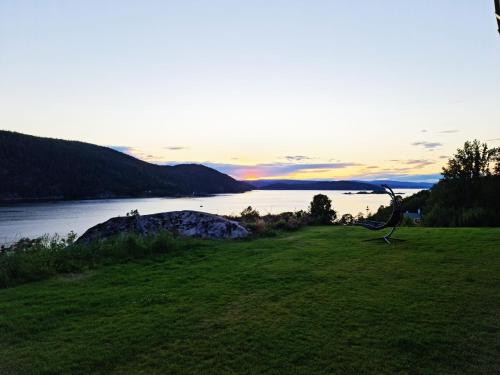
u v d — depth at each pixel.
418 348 4.11
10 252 8.97
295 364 3.82
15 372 3.72
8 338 4.53
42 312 5.41
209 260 9.17
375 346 4.17
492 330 4.52
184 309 5.45
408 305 5.40
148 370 3.75
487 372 3.63
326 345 4.21
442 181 31.50
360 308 5.32
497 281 6.52
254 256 9.54
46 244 9.84
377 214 33.19
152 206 82.31
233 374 3.65
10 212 68.44
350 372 3.66
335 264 8.20
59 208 79.31
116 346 4.26
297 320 4.93
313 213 20.20
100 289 6.66
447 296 5.76
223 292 6.26
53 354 4.09
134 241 10.17
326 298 5.79
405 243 10.68
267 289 6.37
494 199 26.78
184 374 3.66
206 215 13.88
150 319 5.07
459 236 11.65
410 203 50.38
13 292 6.53
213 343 4.30
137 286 6.81
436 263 8.00
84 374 3.69
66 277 7.66
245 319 5.00
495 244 10.00
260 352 4.07
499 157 29.70
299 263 8.43
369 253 9.37
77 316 5.26
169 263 8.91
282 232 14.73
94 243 10.26
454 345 4.16
